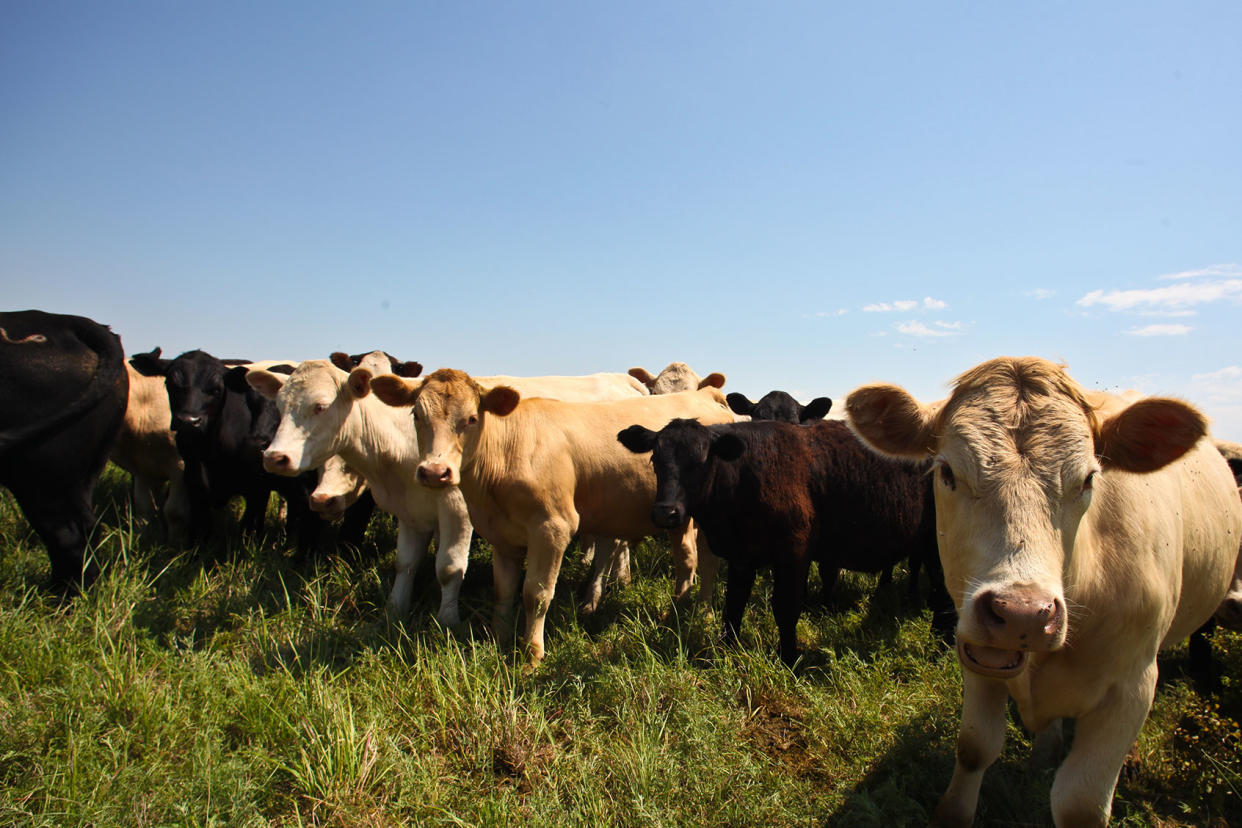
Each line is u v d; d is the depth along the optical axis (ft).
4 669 15.05
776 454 19.12
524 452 19.38
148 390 26.89
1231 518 13.38
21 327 19.69
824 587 23.13
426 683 15.92
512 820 11.90
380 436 21.52
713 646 18.20
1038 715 10.65
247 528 26.89
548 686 16.20
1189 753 13.82
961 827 11.68
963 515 9.12
